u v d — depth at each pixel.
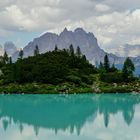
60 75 183.38
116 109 98.25
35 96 145.25
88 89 167.88
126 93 163.38
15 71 184.38
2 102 118.19
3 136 58.81
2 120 76.31
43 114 86.56
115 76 192.25
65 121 75.62
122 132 62.19
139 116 83.56
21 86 170.62
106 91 165.88
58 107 103.00
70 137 58.03
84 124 71.31
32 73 183.88
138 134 60.34
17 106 105.44
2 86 174.25
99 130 64.38
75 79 181.12
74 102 119.06
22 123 72.62
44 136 58.84
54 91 162.62
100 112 91.31
